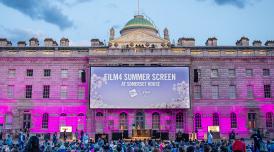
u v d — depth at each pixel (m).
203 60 73.69
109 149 32.53
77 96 72.88
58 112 72.19
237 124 71.75
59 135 68.62
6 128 71.50
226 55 73.69
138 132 61.00
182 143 39.28
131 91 70.25
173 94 70.12
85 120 71.81
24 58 73.62
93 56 72.25
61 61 73.94
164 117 71.12
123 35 79.94
